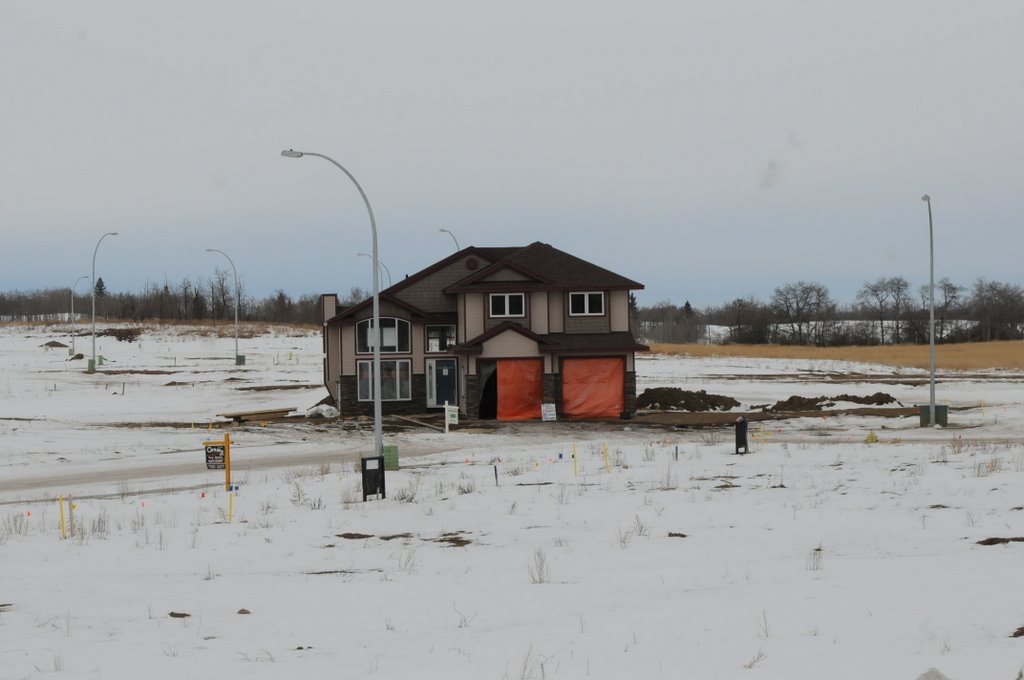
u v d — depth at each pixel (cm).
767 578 1564
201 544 2097
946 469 2795
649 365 10938
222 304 18625
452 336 6216
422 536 2166
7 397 7200
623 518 2272
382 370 6138
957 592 1323
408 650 1191
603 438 4747
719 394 7250
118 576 1775
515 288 5903
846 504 2303
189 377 9162
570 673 1034
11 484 3384
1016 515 2041
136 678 1063
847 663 1001
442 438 4816
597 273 6034
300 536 2178
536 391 5762
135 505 2739
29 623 1388
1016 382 8119
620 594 1506
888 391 7438
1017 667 944
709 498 2494
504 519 2322
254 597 1564
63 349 12469
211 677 1064
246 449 4478
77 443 4669
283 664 1125
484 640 1229
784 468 3028
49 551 2031
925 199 5012
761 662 1030
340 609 1468
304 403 7106
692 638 1173
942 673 909
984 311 19050
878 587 1402
